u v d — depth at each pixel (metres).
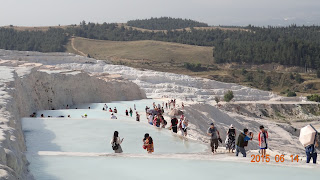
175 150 24.95
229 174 13.19
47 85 62.72
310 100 159.62
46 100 60.97
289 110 134.25
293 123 126.38
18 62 84.62
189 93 142.38
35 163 14.91
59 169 13.88
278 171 13.70
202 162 15.41
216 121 81.56
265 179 12.48
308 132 19.36
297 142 94.50
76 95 73.12
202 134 47.72
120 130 30.55
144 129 31.89
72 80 72.12
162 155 17.23
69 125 31.66
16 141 13.85
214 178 12.61
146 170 13.79
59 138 26.36
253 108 130.75
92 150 23.09
